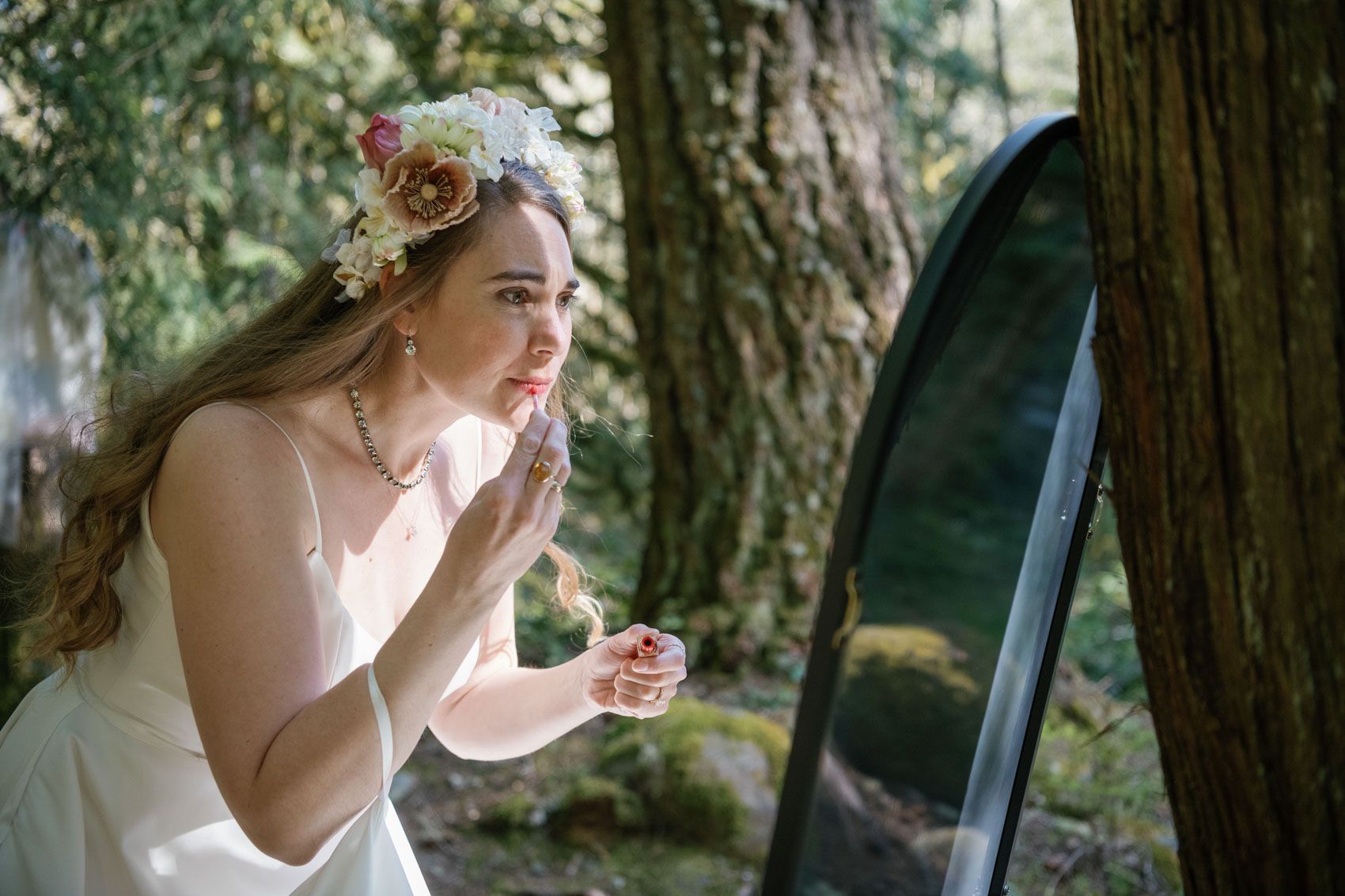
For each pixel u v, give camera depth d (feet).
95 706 5.34
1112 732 12.82
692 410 14.44
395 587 5.82
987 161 3.49
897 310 14.66
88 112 13.64
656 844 11.12
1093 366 4.19
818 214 14.25
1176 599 3.26
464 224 4.98
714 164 14.06
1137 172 3.19
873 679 3.45
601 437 19.99
